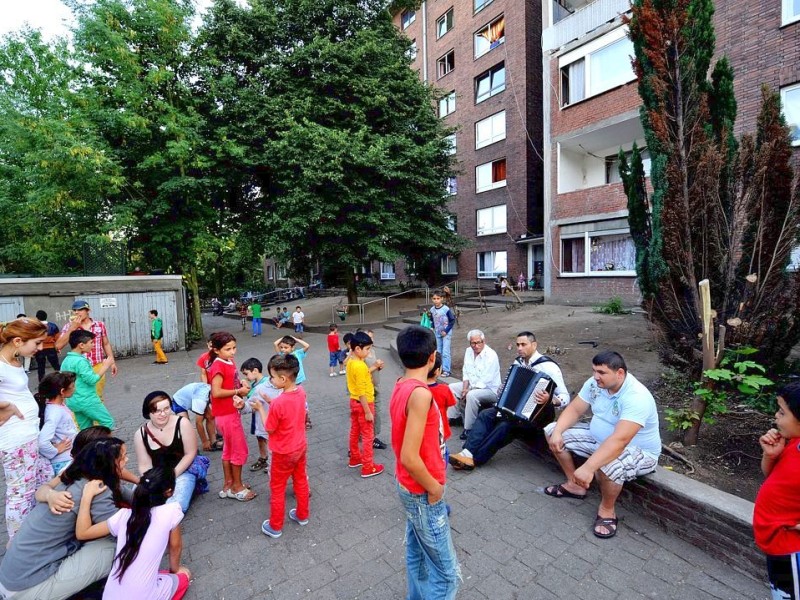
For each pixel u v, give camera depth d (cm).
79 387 434
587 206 1441
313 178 1335
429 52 2669
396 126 1614
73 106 1280
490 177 2341
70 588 248
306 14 1560
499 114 2253
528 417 426
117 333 1295
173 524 257
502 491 402
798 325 418
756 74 957
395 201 1563
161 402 357
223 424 393
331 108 1486
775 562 204
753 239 431
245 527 357
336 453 509
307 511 357
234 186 1600
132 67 1305
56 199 1212
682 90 464
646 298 535
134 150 1356
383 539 336
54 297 1208
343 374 948
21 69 1591
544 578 284
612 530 327
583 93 1433
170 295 1388
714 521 298
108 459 266
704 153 445
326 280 2188
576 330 1037
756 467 369
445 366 791
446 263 2658
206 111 1470
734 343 434
